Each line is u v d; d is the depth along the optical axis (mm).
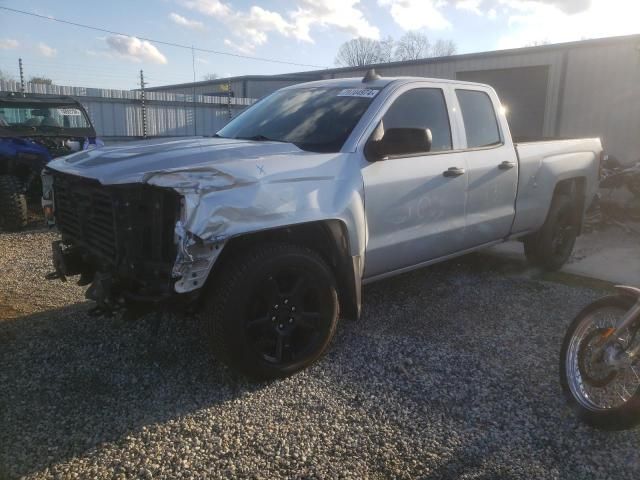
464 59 15125
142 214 3139
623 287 3082
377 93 4207
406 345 4043
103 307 3330
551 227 5793
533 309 4844
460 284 5516
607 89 12438
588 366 3166
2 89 14430
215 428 2980
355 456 2777
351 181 3707
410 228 4219
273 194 3260
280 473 2641
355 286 3811
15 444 2816
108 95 16641
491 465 2727
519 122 14273
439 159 4398
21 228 8172
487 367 3727
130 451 2775
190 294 3113
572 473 2676
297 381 3494
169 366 3664
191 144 3793
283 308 3443
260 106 4914
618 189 9633
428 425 3049
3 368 3609
